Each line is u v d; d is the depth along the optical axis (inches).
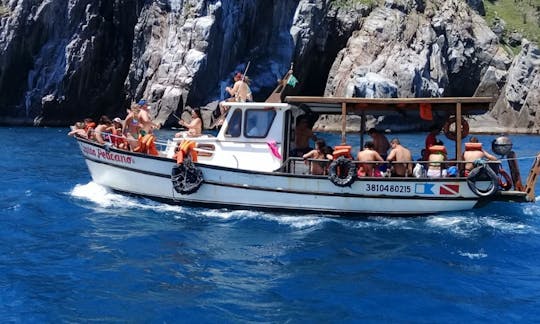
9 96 2034.9
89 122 716.7
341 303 391.9
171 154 673.0
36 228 571.5
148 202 662.5
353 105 645.3
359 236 550.0
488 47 2623.0
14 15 1983.3
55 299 393.7
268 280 434.6
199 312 373.7
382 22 2420.0
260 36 2266.2
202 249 507.5
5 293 403.5
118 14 2156.7
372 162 594.9
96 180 701.9
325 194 604.1
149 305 384.2
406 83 2301.9
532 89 2502.5
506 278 442.9
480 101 589.3
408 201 600.7
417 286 424.5
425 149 659.4
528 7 3189.0
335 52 2493.8
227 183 621.9
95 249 505.0
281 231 564.1
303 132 658.8
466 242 533.6
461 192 599.2
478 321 365.4
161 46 2112.5
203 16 2059.5
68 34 2065.7
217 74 2101.4
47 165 1008.9
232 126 635.5
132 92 2190.0
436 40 2482.8
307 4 2292.1
